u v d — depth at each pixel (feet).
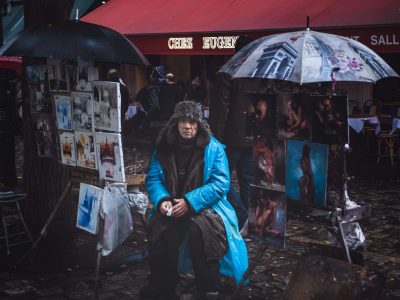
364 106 39.68
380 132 35.12
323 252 12.74
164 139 14.78
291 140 12.57
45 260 17.34
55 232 19.80
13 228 20.57
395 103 38.50
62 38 14.93
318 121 11.96
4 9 26.78
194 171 14.57
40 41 14.89
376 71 12.16
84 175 16.44
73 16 55.31
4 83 26.63
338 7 36.70
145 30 45.96
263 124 13.16
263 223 13.66
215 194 14.24
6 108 26.96
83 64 15.55
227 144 19.07
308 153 12.19
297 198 12.66
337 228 12.10
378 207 24.85
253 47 13.32
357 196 27.09
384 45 32.35
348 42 12.75
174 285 14.67
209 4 46.39
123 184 16.31
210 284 14.08
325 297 12.25
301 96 12.20
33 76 17.49
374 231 21.12
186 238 14.47
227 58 49.85
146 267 16.97
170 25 45.16
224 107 18.56
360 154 37.83
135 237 19.81
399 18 32.40
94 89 15.30
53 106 16.81
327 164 11.79
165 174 14.74
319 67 11.78
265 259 17.66
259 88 18.10
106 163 15.39
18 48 14.90
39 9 19.62
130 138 45.78
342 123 11.55
